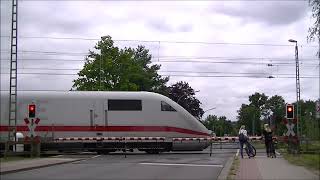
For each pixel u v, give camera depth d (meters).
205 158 29.81
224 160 27.73
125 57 60.91
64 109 37.34
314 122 47.19
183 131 37.88
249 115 144.38
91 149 37.44
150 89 82.56
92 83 59.06
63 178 17.64
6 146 30.56
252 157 28.14
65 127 37.16
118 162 26.31
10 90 30.86
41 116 37.09
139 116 37.62
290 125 30.94
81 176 18.39
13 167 21.53
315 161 22.22
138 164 24.75
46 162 25.08
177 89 93.50
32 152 30.83
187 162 26.06
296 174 17.66
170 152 39.75
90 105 37.53
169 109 37.94
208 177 17.98
